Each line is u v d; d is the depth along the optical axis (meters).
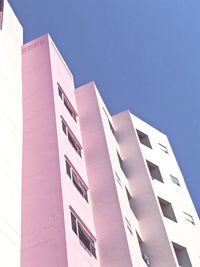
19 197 20.03
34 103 25.14
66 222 18.89
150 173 32.44
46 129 23.33
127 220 23.95
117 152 30.39
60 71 29.06
